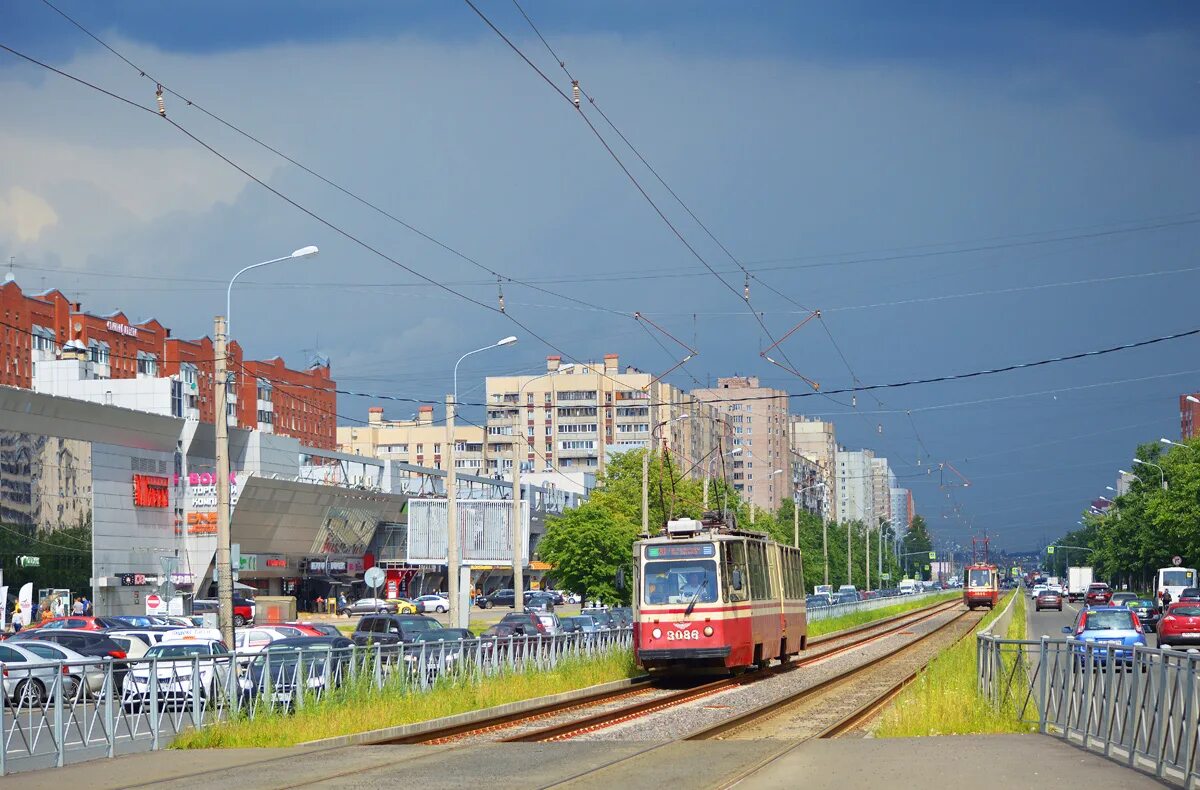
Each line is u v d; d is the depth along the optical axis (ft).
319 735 69.41
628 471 286.46
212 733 67.77
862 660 140.67
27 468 224.94
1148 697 48.24
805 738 64.75
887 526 638.12
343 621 259.80
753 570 118.11
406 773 53.72
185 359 474.49
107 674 64.03
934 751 53.88
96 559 243.60
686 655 107.55
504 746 63.77
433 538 232.94
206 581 281.54
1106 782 44.73
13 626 195.52
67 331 435.53
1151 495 361.71
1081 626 119.85
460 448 604.90
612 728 75.00
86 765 59.77
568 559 230.48
